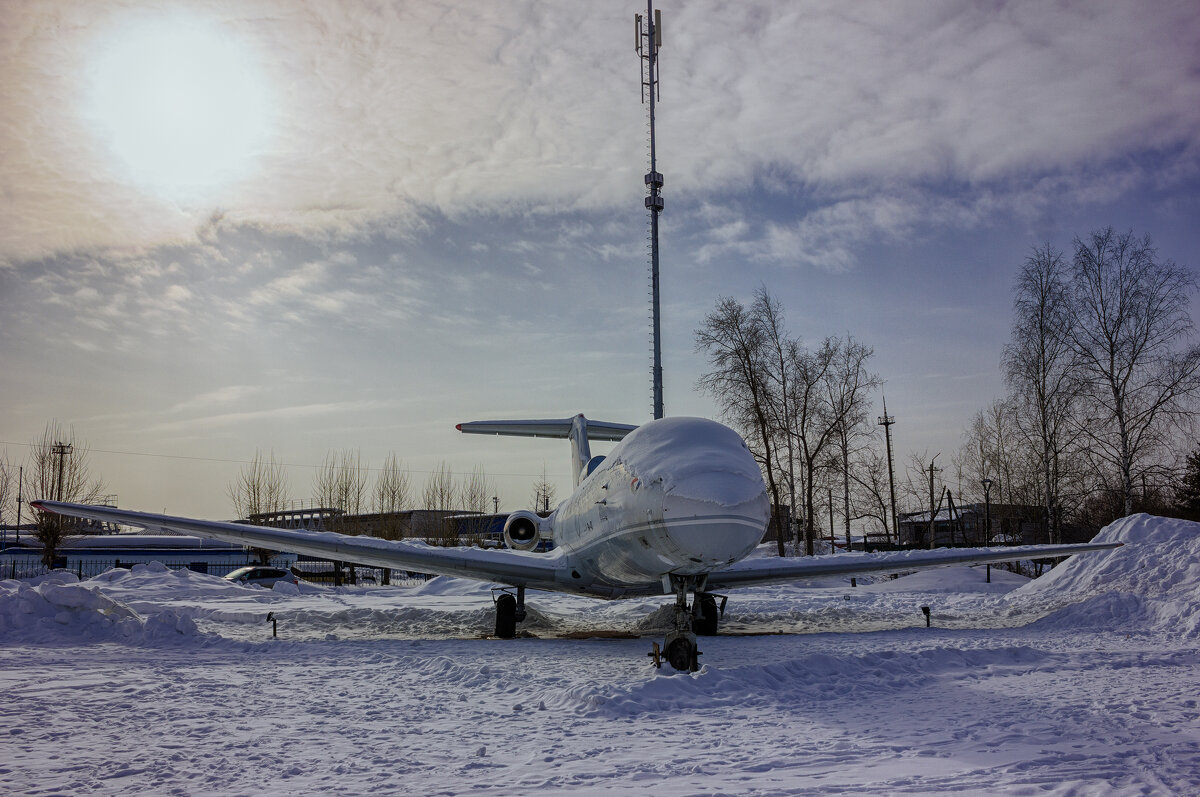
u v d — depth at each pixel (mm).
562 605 23688
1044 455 30984
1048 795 4645
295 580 33875
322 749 6016
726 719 6969
